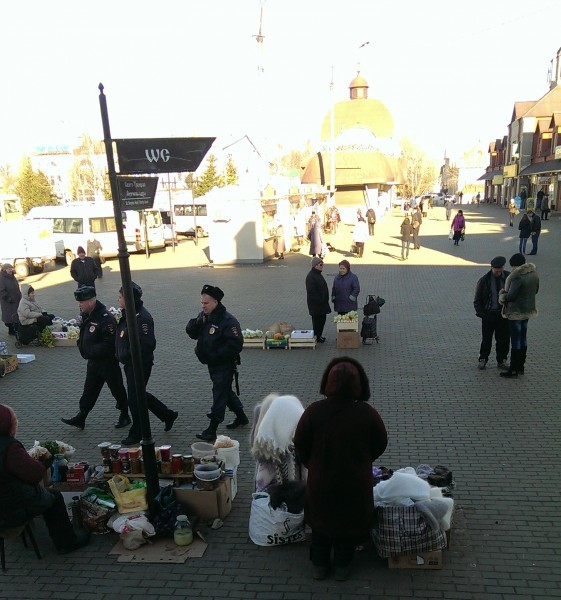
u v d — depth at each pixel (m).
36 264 22.47
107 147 4.29
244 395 8.09
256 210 21.55
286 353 10.16
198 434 6.60
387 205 53.66
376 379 8.48
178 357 10.22
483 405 7.29
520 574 4.02
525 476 5.43
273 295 15.74
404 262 20.81
